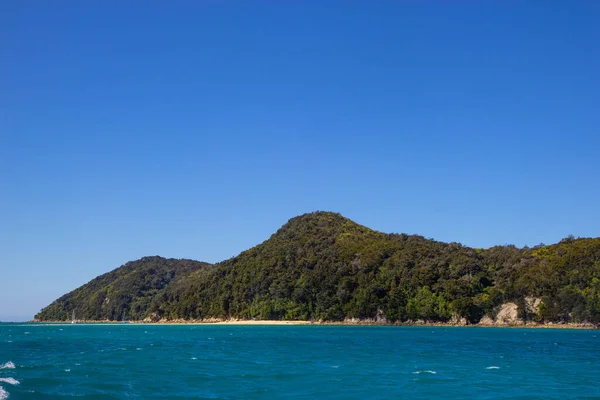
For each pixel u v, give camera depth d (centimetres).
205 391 4334
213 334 14688
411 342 10731
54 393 4022
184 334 14850
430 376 5344
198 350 8338
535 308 19512
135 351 7975
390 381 4972
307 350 8531
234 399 4028
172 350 8231
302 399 4062
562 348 9331
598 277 19000
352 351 8362
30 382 4462
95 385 4428
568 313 18762
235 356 7344
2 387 4138
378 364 6438
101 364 5897
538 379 5219
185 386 4550
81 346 9388
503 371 5850
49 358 6738
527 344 10319
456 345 9900
